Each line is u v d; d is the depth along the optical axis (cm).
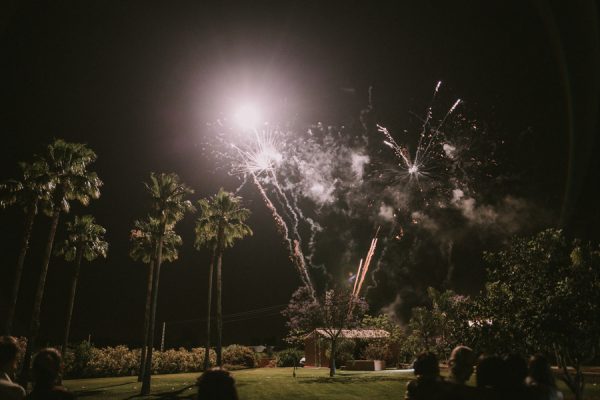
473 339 1328
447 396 492
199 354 5300
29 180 3253
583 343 1162
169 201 3694
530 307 1252
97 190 3478
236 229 4462
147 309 4478
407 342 4803
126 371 4697
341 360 5131
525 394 482
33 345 3023
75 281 4353
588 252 1243
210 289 4669
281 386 3084
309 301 4266
